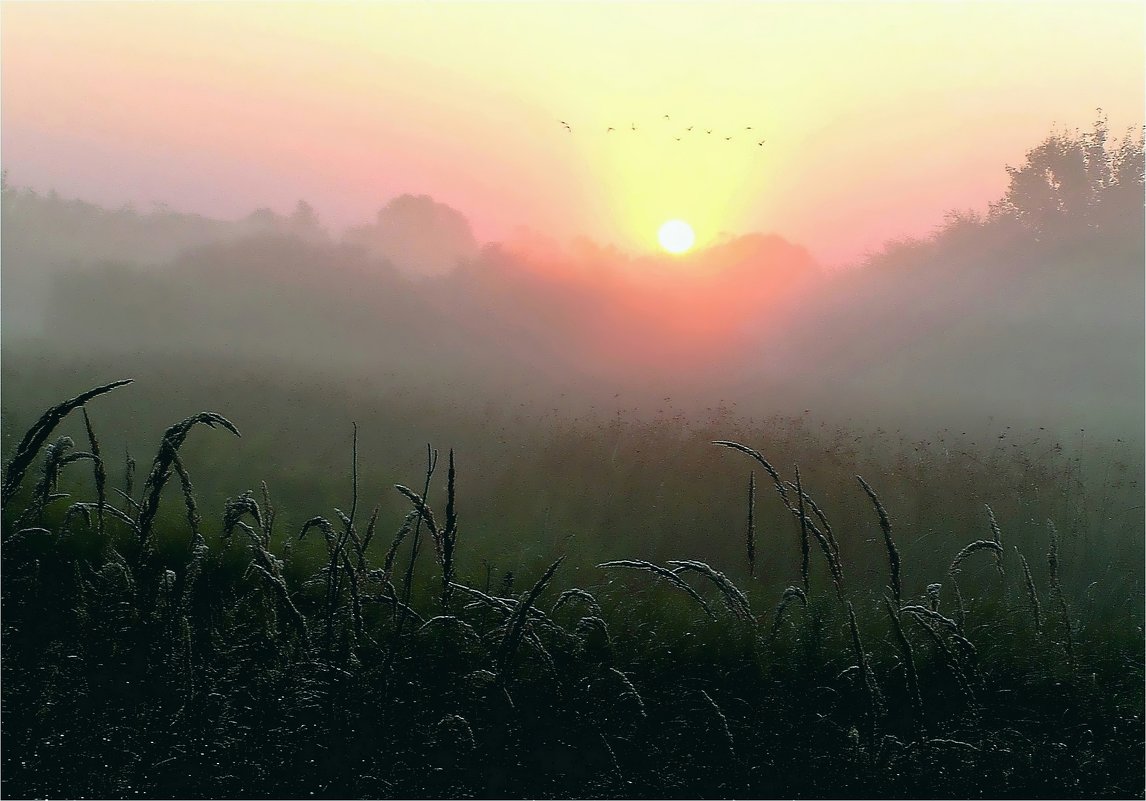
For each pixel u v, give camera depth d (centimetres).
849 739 387
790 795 358
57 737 351
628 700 400
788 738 395
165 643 375
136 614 404
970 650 412
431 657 426
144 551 432
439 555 404
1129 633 543
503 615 427
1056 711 441
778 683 439
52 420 380
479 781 354
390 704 376
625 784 358
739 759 378
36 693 376
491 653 421
